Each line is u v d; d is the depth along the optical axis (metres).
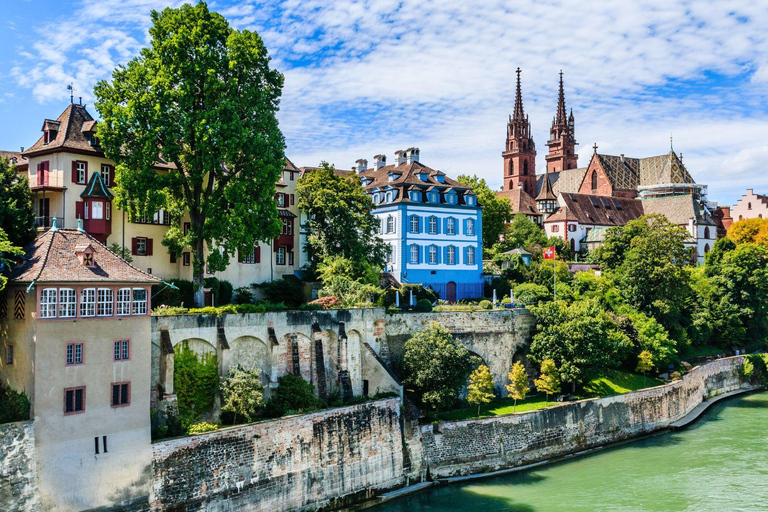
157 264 64.75
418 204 94.88
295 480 51.00
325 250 76.50
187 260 67.31
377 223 82.94
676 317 99.62
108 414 42.44
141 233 63.47
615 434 73.88
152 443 44.12
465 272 100.12
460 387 64.25
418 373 62.78
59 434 40.44
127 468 42.91
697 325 104.56
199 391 51.75
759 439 74.44
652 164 181.75
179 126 55.03
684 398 85.88
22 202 51.56
